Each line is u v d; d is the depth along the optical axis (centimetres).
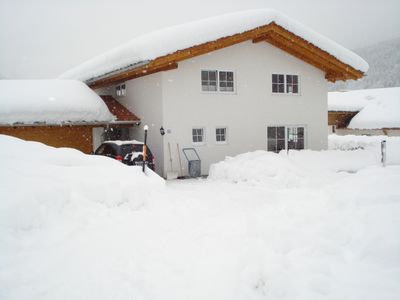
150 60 1256
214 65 1483
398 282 323
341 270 366
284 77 1678
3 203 491
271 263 395
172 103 1394
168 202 721
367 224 433
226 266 420
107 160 812
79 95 1577
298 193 698
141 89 1556
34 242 466
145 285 380
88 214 585
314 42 1567
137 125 1606
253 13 1434
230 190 1030
